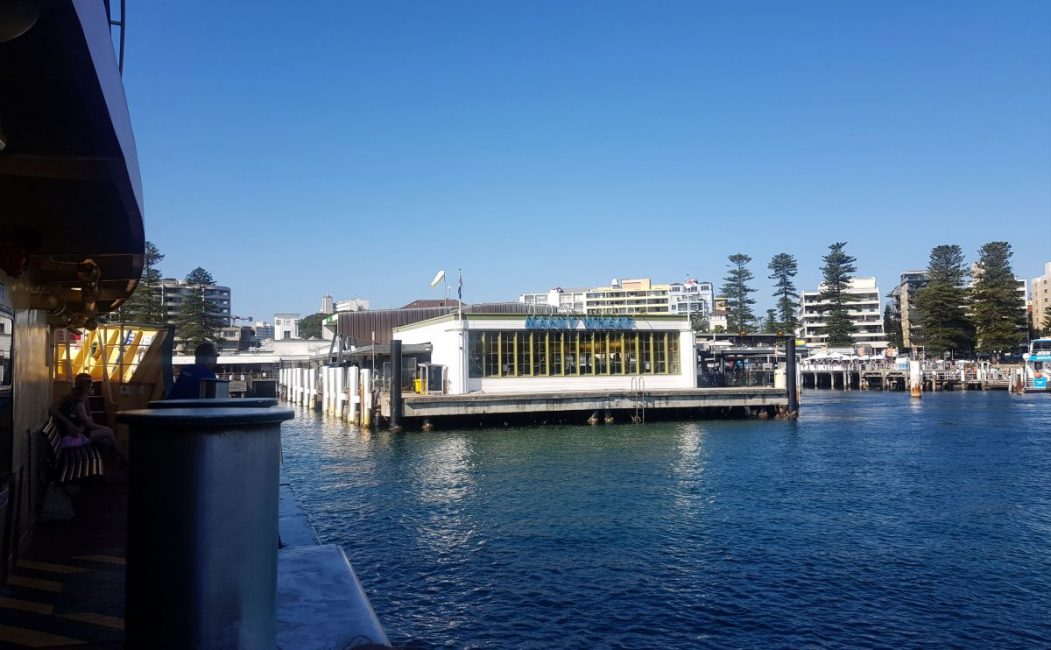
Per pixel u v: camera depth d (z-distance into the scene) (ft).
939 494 65.16
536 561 44.80
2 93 9.68
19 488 21.07
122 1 15.43
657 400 130.72
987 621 35.12
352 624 12.27
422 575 42.45
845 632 33.88
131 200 14.94
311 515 58.44
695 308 604.49
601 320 139.13
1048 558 45.06
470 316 132.77
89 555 21.45
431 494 66.49
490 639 33.35
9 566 19.48
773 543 48.52
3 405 18.45
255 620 7.79
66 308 28.45
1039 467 79.92
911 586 39.96
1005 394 237.86
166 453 7.52
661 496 64.39
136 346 45.11
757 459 86.69
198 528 7.45
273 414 8.02
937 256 336.49
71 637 15.01
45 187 14.26
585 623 35.04
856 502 61.72
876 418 143.64
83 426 27.35
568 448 97.14
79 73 9.05
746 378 155.74
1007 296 298.97
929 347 310.86
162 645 7.39
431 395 123.44
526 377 135.64
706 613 36.17
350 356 168.25
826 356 290.15
